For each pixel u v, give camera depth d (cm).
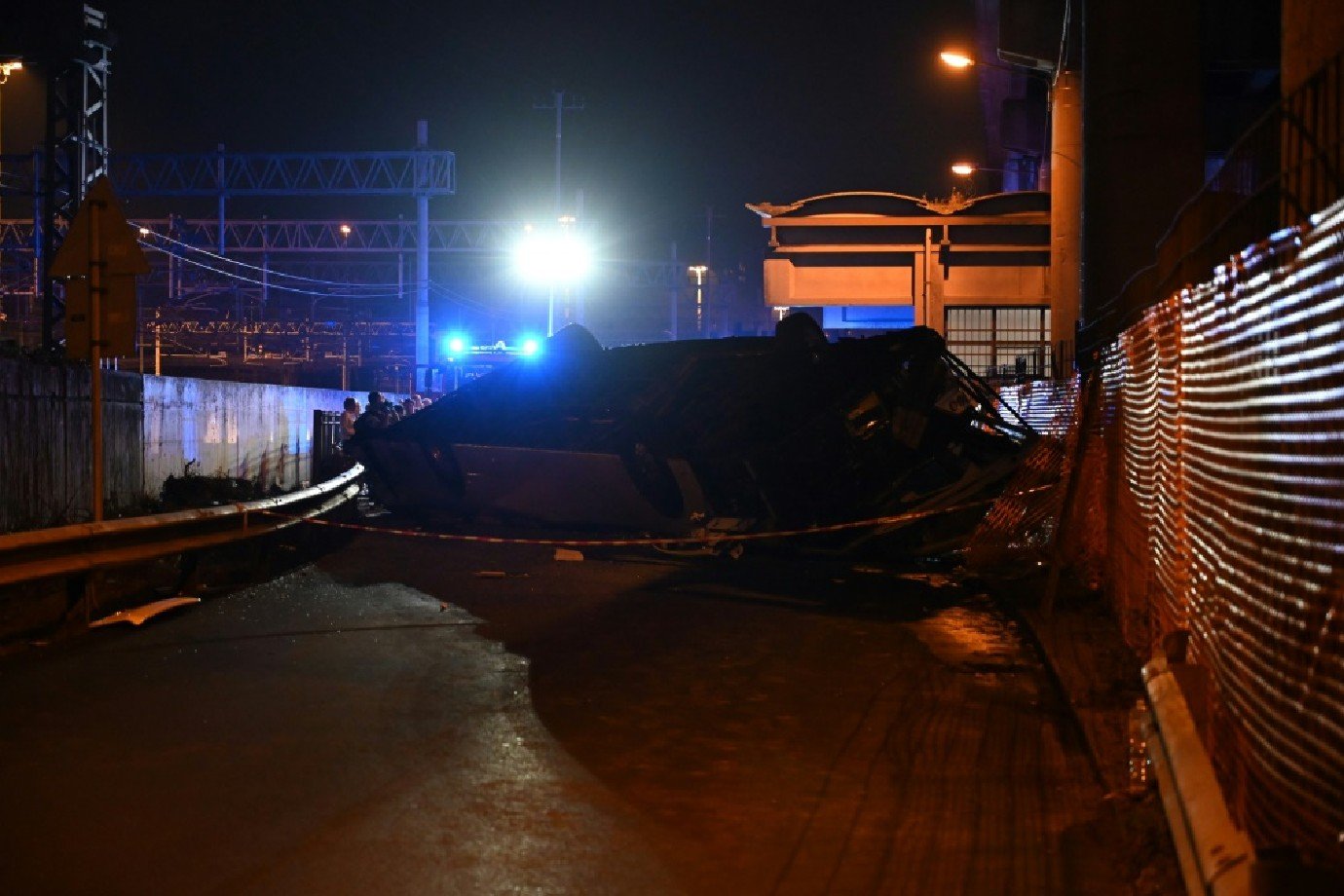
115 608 1166
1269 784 464
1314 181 491
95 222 1146
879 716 812
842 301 4144
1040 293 4047
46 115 2814
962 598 1342
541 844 550
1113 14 2053
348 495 1973
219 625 1091
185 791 619
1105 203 2058
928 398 1698
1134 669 900
